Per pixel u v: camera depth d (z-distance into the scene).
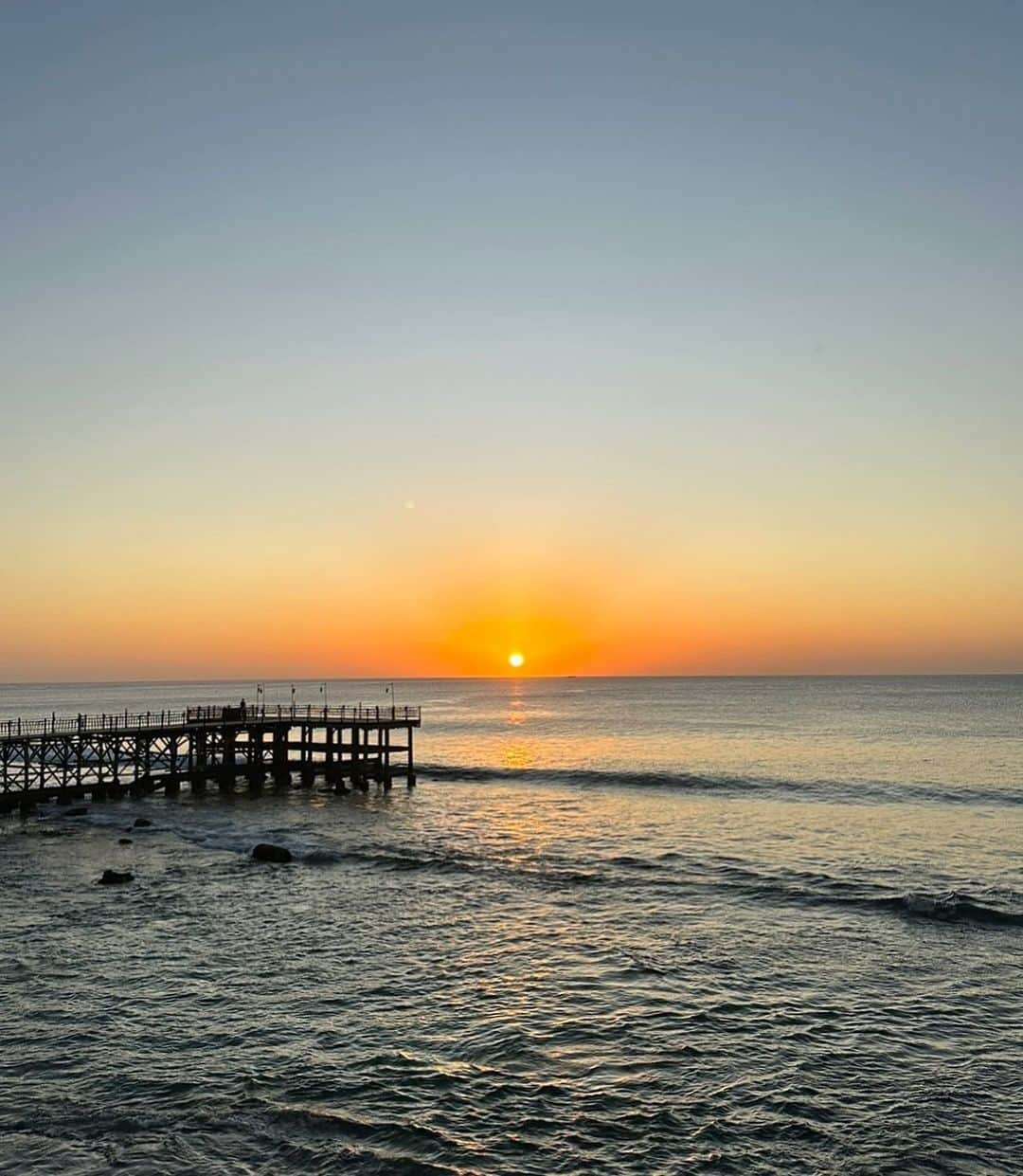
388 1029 23.42
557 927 32.22
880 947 29.77
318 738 122.00
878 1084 20.34
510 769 81.94
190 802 61.34
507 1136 18.17
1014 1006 24.70
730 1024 23.64
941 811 57.12
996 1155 17.45
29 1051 22.09
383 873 40.34
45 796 56.91
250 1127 18.48
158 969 27.84
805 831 50.41
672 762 88.31
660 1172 16.94
